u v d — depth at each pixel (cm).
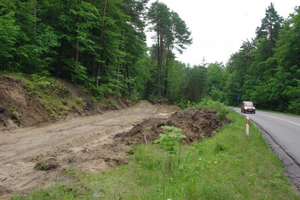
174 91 4644
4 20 1319
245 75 5638
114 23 2534
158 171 537
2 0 1502
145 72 4438
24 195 404
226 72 8331
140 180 477
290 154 705
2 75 1248
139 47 3628
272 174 504
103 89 2359
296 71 3045
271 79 3466
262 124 1545
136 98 4147
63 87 1706
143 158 644
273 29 4325
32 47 1563
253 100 4319
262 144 816
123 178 491
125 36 3328
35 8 1722
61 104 1530
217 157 625
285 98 3238
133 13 3269
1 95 1109
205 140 955
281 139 971
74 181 472
